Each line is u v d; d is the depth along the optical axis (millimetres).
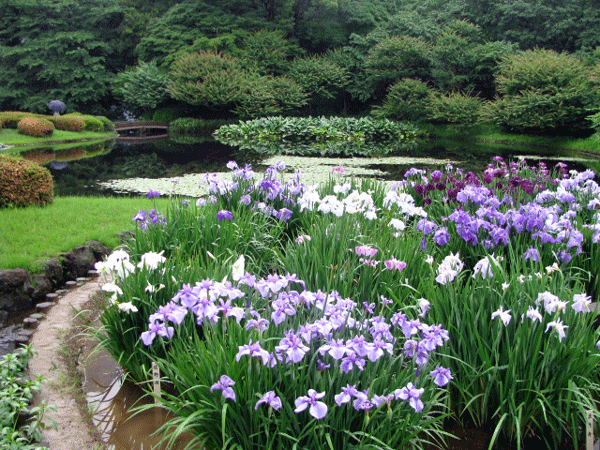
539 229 3973
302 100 29781
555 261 3855
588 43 26156
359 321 2477
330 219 4348
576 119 21750
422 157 17188
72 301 4336
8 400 2426
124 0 33219
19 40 31141
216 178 5035
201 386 2107
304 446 1989
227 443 2000
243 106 28625
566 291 3049
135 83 29234
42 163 14695
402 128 25719
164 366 2781
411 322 2258
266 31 31781
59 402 2883
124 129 26781
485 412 2611
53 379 3115
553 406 2498
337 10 32281
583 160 16750
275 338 2170
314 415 1764
